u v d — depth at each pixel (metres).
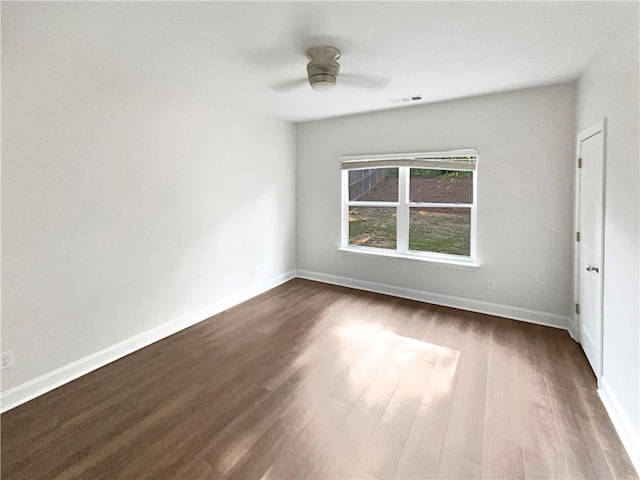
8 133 2.10
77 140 2.45
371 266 4.48
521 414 2.03
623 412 1.86
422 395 2.23
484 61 2.53
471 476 1.60
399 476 1.61
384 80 2.95
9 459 1.73
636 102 1.74
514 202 3.41
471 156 3.63
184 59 2.46
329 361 2.69
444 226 3.98
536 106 3.22
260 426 1.96
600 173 2.28
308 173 4.86
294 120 4.64
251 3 1.73
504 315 3.59
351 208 4.67
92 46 2.19
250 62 2.53
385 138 4.11
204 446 1.81
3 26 1.90
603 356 2.20
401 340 3.05
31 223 2.23
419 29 2.03
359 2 1.74
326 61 2.34
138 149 2.88
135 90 2.82
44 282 2.32
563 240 3.22
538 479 1.58
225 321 3.54
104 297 2.69
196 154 3.43
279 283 4.82
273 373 2.53
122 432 1.92
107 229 2.68
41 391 2.31
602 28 2.00
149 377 2.49
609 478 1.59
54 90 2.30
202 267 3.58
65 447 1.81
